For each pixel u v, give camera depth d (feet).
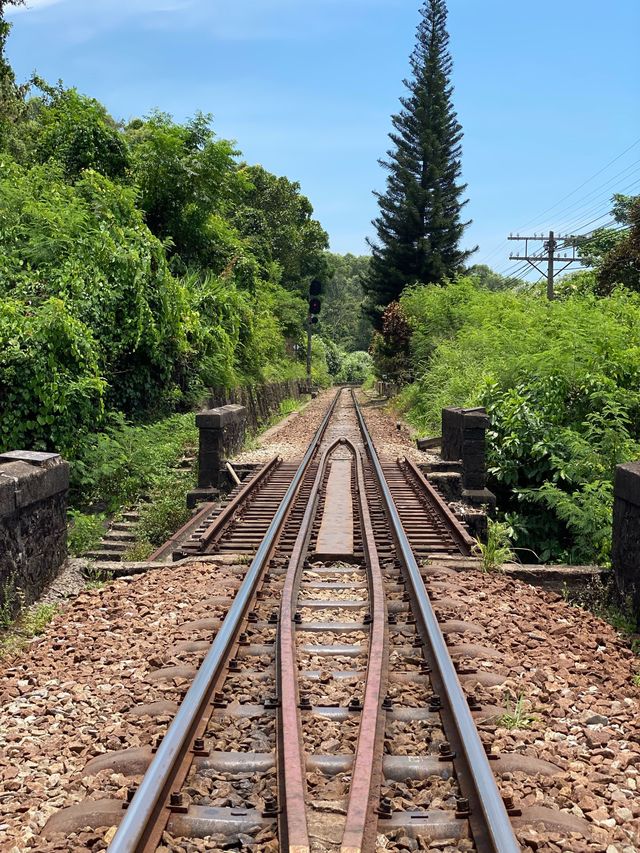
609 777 14.07
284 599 22.27
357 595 24.71
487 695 17.02
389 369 123.34
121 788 13.28
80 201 56.75
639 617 23.58
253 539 32.40
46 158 71.26
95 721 16.55
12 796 13.61
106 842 11.78
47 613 24.22
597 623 23.68
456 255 153.58
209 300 69.41
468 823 12.04
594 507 35.65
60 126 71.97
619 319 57.00
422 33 149.18
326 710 16.20
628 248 88.79
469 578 26.84
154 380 56.70
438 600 23.49
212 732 15.17
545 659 19.81
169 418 56.39
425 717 15.85
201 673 16.70
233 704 16.37
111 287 51.70
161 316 54.90
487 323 73.92
